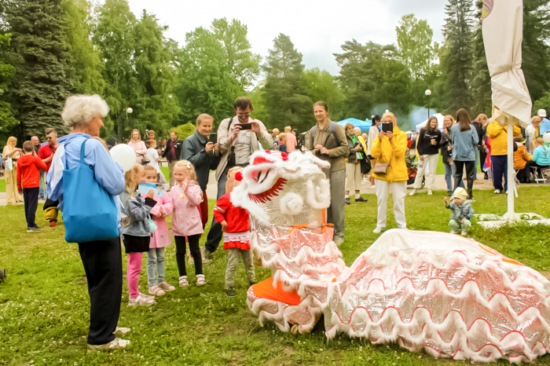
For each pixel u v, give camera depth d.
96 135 3.52
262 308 3.72
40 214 10.59
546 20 45.78
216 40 67.12
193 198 4.91
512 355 2.99
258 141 5.91
